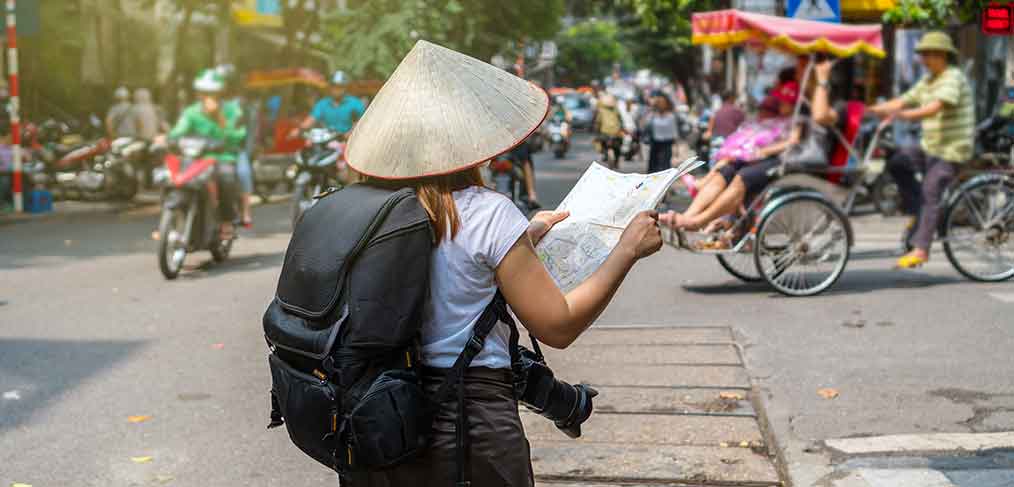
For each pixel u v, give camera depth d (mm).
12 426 5395
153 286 9570
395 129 2434
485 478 2443
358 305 2324
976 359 6438
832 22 12203
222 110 10812
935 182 9359
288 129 19859
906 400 5527
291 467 4809
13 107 16047
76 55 29312
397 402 2307
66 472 4734
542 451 4852
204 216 10258
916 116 9234
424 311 2418
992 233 9305
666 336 7227
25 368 6547
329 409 2346
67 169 18344
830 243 8859
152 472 4738
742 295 8844
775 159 8820
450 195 2418
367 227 2346
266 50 30375
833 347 6824
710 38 11781
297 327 2400
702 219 8742
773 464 4691
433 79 2465
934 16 13945
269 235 13555
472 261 2400
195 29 28453
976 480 4285
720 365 6379
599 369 6320
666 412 5438
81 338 7387
